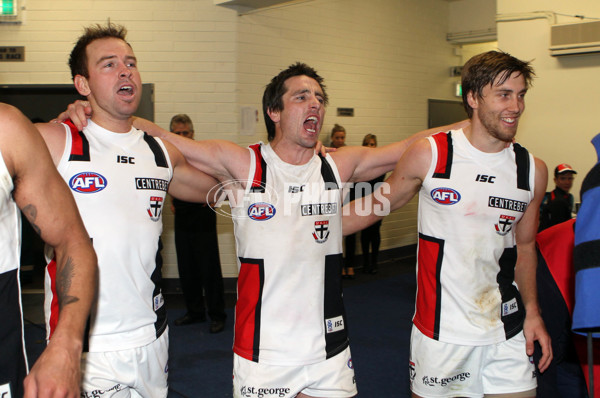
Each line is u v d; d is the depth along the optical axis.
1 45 5.40
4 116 1.21
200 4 5.41
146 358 1.85
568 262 2.19
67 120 1.88
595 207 1.12
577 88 5.75
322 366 1.90
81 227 1.31
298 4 5.98
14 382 1.27
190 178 2.04
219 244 5.52
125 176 1.82
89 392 1.76
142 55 5.41
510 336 2.03
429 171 2.01
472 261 1.97
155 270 1.90
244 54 5.53
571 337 2.20
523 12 5.97
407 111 7.47
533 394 2.03
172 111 5.47
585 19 5.66
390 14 7.10
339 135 5.91
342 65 6.53
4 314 1.24
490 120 1.91
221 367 3.60
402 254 7.55
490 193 1.98
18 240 1.29
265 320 1.87
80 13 5.36
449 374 2.00
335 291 1.96
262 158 1.97
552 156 5.95
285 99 1.91
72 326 1.14
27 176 1.24
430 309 2.03
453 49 8.21
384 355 3.84
